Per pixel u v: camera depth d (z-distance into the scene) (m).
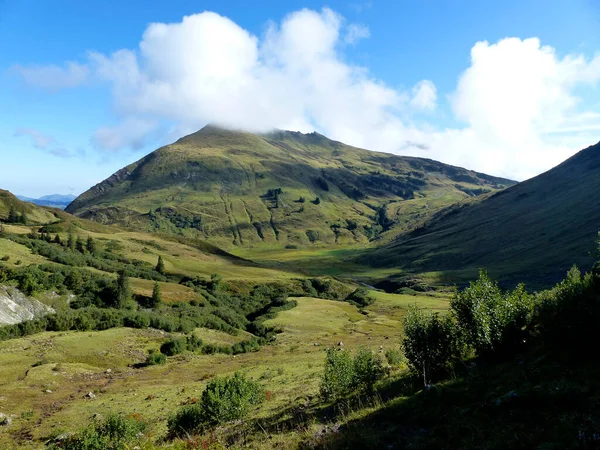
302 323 92.25
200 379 46.38
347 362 19.77
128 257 152.75
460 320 16.67
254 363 54.06
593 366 11.07
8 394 39.12
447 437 9.78
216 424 20.70
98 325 73.06
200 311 94.75
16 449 24.88
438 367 16.08
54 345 58.44
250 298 129.50
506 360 14.73
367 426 12.13
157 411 30.33
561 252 158.88
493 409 10.34
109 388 43.81
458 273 173.75
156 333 74.25
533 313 15.80
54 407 36.09
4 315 65.94
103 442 17.38
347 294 151.75
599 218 177.25
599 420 8.30
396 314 109.38
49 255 108.00
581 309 12.73
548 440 8.19
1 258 87.75
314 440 12.18
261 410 22.27
